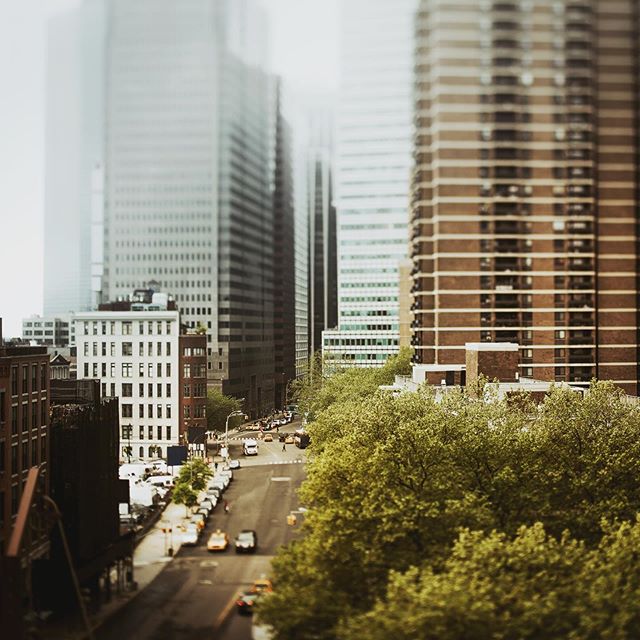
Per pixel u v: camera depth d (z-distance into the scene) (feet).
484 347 395.75
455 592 127.03
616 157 541.75
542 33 543.39
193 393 588.50
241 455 541.34
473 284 537.24
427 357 549.95
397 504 181.47
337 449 268.00
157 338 583.99
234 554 273.95
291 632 146.20
